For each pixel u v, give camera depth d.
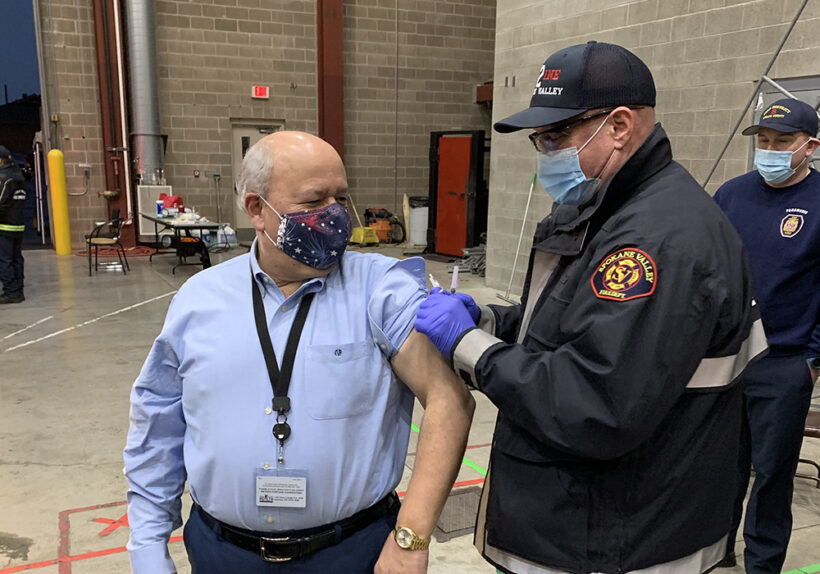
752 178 2.24
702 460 1.10
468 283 7.65
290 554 1.14
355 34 10.47
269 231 1.13
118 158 9.35
